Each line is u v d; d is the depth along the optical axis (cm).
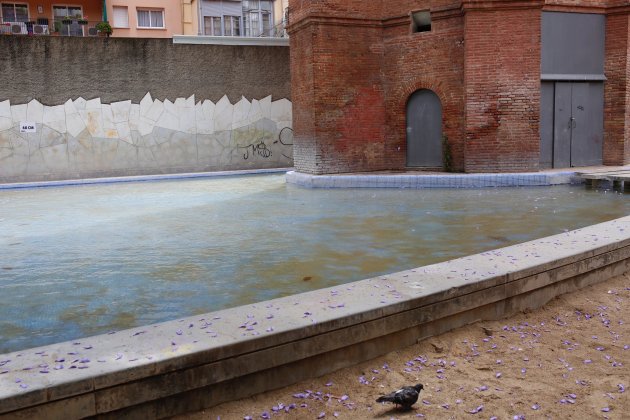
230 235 835
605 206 1024
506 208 1023
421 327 413
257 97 1994
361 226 880
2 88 1711
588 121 1498
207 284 576
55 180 1783
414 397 315
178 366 307
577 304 507
